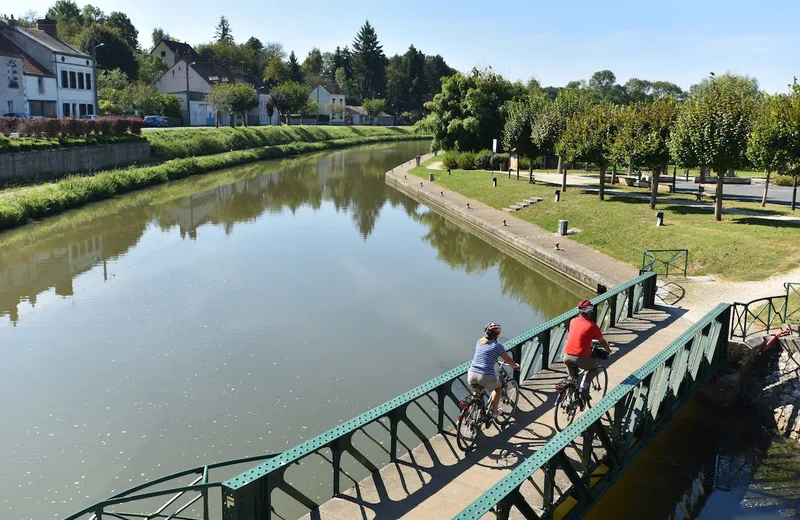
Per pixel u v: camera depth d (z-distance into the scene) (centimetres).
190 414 1312
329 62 18638
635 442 992
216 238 3089
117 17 13562
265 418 1298
